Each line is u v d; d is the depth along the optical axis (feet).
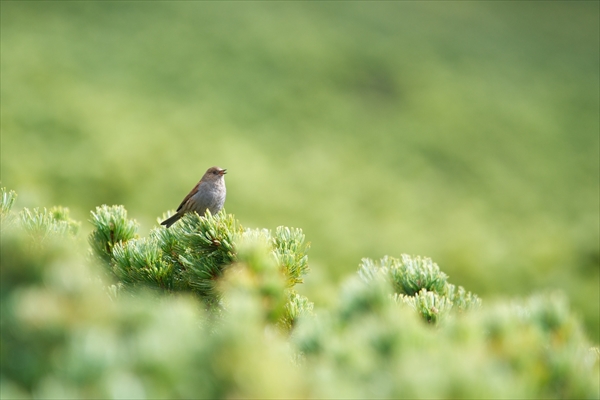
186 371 3.52
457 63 166.61
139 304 4.12
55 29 129.59
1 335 3.58
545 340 4.86
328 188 84.33
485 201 109.60
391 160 115.96
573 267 33.71
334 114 129.29
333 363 3.91
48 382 3.22
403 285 8.22
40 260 4.07
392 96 144.56
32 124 83.41
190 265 7.52
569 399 4.08
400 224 63.62
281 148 106.22
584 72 178.09
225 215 8.14
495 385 3.40
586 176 129.59
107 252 9.08
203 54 139.85
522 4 225.76
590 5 229.66
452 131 131.95
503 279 35.91
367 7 196.13
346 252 51.21
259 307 5.48
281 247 7.72
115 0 154.20
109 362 3.32
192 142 89.35
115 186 67.72
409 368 3.45
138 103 106.01
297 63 147.74
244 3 176.76
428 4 211.20
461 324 4.50
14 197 7.45
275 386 3.43
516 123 141.38
